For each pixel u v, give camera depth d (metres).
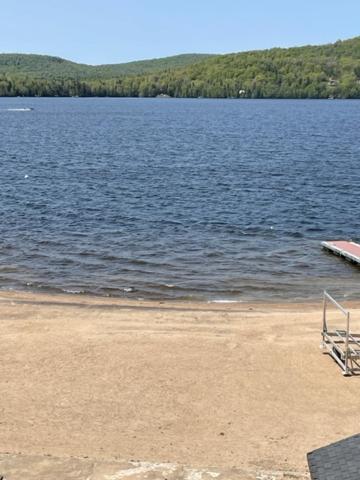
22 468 8.22
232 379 13.69
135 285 21.39
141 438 11.12
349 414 12.23
